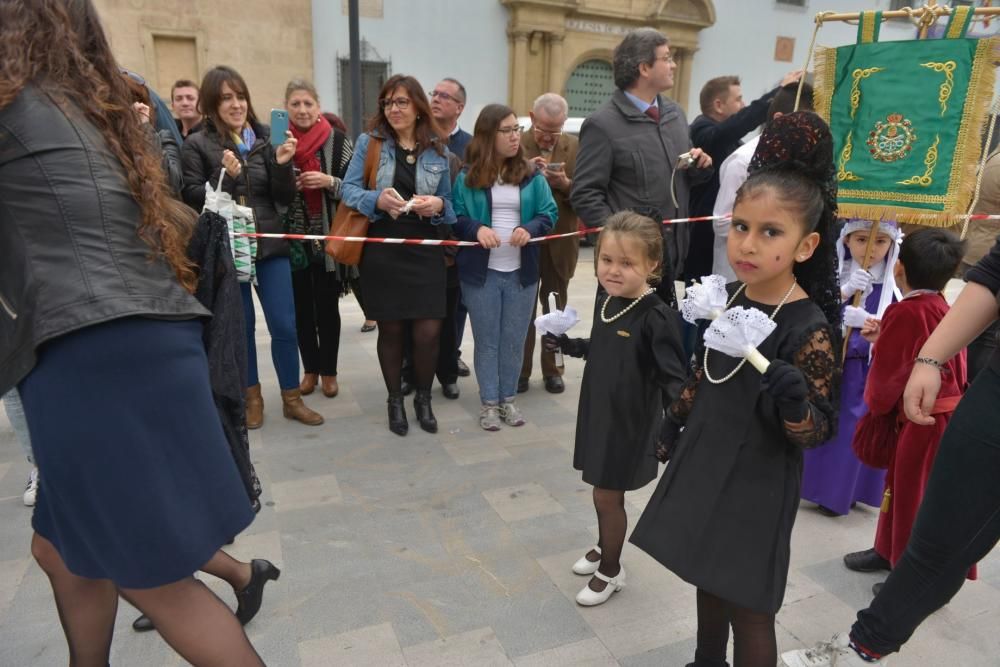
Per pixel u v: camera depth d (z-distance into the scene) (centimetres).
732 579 149
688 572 152
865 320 256
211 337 166
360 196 330
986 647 205
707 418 157
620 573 225
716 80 436
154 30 1021
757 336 142
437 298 344
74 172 117
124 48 1014
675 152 337
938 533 160
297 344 398
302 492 294
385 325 345
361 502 286
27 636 204
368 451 336
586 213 323
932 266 213
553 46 1280
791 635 209
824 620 216
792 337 145
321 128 377
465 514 279
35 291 114
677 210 348
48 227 115
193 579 140
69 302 114
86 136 120
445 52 1221
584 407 219
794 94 321
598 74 1390
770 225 142
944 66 238
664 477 163
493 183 346
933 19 239
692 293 159
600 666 195
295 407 368
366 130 343
